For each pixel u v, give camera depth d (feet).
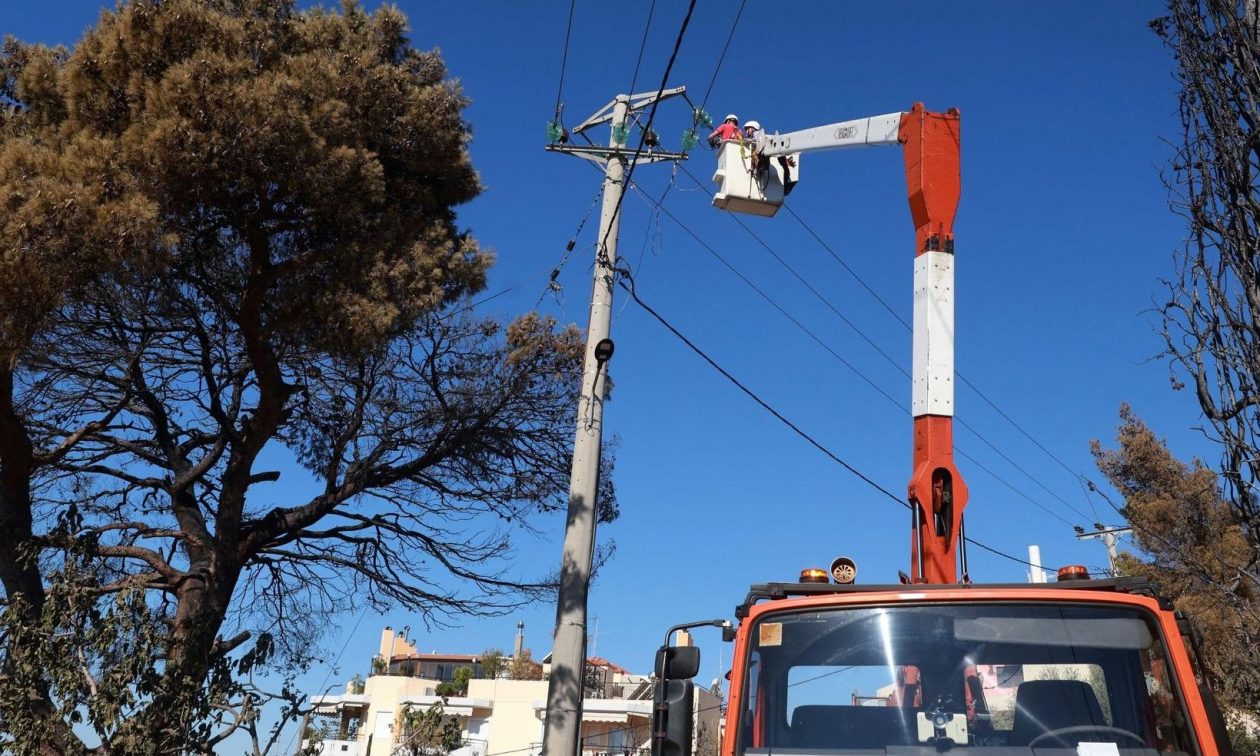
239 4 41.98
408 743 38.65
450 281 45.19
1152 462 76.23
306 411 49.03
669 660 17.25
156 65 39.37
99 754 29.66
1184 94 23.80
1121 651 15.78
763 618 17.28
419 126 45.06
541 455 51.06
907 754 15.47
